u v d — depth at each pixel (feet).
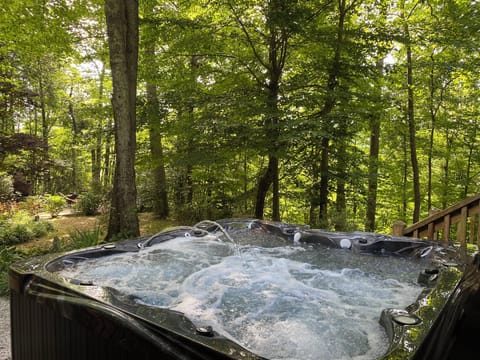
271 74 18.34
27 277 6.11
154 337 4.00
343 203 21.72
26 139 25.29
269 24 15.28
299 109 18.83
